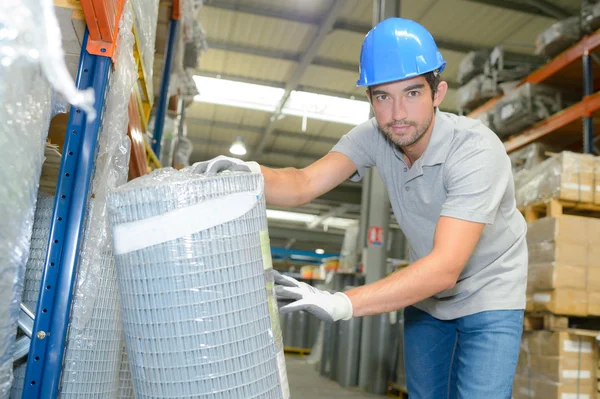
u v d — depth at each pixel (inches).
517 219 72.3
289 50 314.2
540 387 126.7
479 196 57.7
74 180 47.0
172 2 119.6
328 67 327.6
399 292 51.2
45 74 38.5
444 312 72.3
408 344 79.2
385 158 73.5
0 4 30.8
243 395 37.3
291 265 587.5
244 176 40.2
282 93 366.6
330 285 284.2
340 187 501.0
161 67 134.6
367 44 63.6
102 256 51.3
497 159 60.5
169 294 36.3
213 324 36.6
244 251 38.8
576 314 126.7
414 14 272.8
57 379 45.4
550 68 173.2
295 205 71.0
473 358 67.9
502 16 266.4
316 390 221.3
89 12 43.8
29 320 48.4
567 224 127.8
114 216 37.6
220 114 414.3
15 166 35.2
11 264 37.2
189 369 36.2
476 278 69.5
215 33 304.5
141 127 85.3
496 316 67.8
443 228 57.0
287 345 353.4
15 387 49.9
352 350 235.3
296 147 478.3
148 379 36.7
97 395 50.2
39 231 54.8
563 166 130.8
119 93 53.5
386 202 236.1
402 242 294.4
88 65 48.6
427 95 61.4
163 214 36.6
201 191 37.5
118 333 52.4
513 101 177.8
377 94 62.0
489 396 64.6
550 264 127.2
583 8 165.3
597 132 188.4
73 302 48.8
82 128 47.6
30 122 37.1
